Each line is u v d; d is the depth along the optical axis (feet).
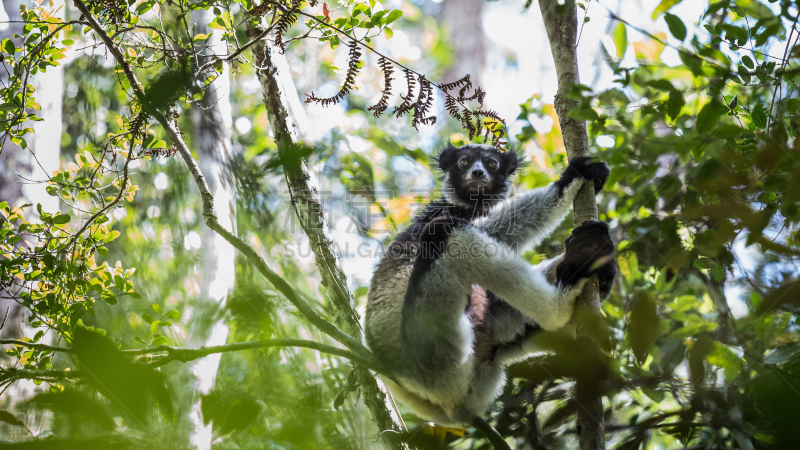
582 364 8.96
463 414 13.00
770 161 7.88
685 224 10.42
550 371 9.48
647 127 10.94
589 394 9.56
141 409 5.83
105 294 11.78
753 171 8.58
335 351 10.78
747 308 11.08
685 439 10.60
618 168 9.61
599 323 8.73
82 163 13.03
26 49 12.58
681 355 11.61
